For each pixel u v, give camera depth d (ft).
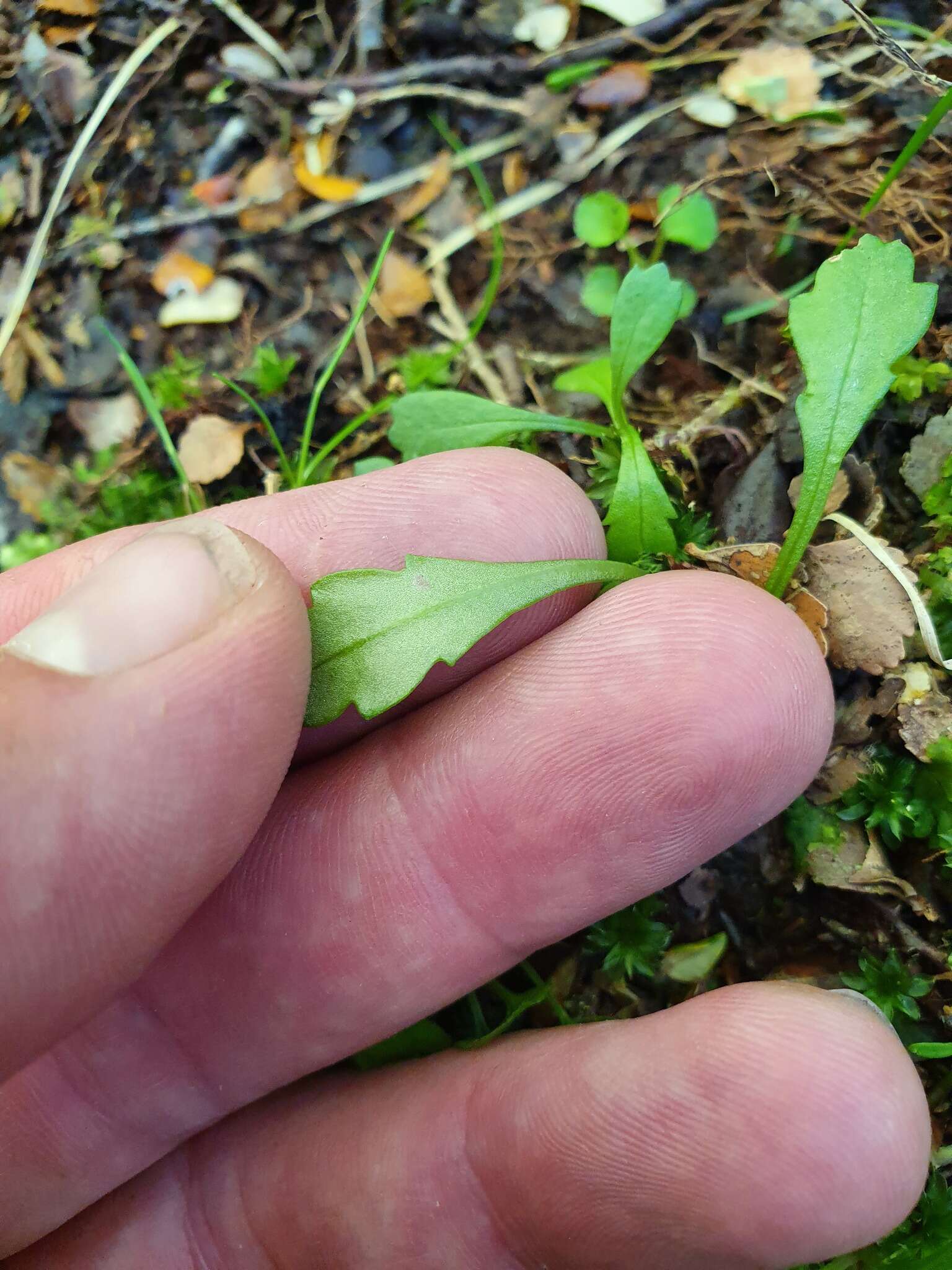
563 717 0.21
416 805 0.22
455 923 0.22
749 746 0.20
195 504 0.31
